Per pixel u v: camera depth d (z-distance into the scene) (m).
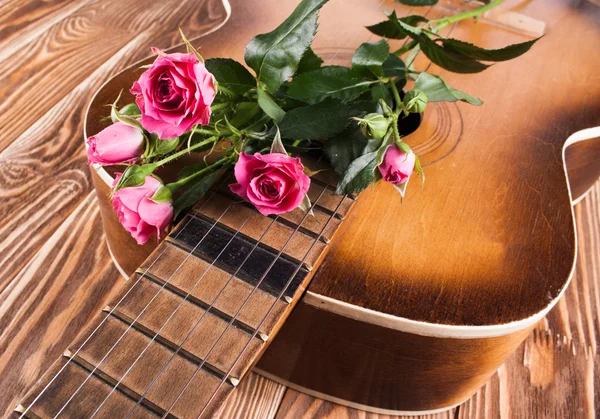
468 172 0.38
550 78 0.44
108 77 0.53
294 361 0.38
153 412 0.28
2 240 0.44
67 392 0.28
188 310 0.30
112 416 0.28
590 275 0.48
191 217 0.33
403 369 0.36
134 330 0.30
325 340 0.36
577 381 0.43
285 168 0.31
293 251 0.32
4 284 0.43
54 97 0.51
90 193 0.47
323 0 0.32
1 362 0.40
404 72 0.38
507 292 0.34
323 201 0.34
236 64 0.33
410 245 0.35
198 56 0.30
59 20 0.57
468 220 0.36
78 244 0.45
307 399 0.41
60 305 0.42
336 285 0.33
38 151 0.48
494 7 0.49
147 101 0.29
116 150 0.30
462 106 0.42
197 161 0.36
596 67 0.46
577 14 0.50
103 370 0.29
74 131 0.49
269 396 0.41
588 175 0.48
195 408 0.28
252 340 0.30
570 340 0.45
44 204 0.46
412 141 0.40
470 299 0.34
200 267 0.32
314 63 0.36
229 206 0.34
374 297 0.33
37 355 0.41
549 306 0.34
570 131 0.41
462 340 0.33
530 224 0.37
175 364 0.29
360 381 0.38
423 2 0.41
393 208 0.36
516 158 0.40
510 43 0.47
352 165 0.33
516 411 0.42
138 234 0.32
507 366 0.43
